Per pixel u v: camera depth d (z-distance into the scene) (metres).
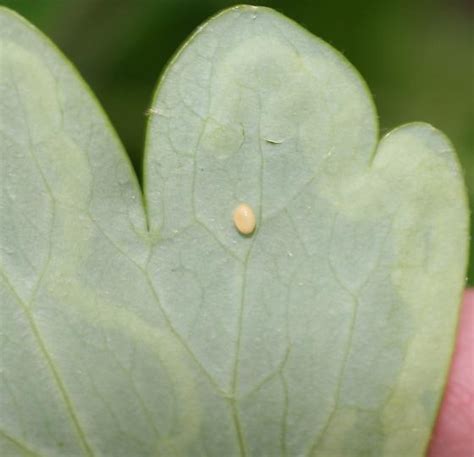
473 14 0.12
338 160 0.09
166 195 0.09
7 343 0.09
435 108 0.12
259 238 0.09
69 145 0.09
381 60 0.12
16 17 0.09
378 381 0.09
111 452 0.09
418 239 0.09
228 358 0.09
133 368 0.09
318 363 0.09
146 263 0.09
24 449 0.09
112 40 0.12
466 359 0.10
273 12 0.09
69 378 0.09
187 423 0.09
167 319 0.09
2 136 0.09
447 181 0.09
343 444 0.09
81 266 0.09
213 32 0.09
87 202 0.09
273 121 0.09
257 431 0.09
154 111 0.09
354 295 0.09
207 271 0.09
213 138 0.09
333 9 0.12
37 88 0.09
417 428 0.09
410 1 0.12
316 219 0.09
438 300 0.09
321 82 0.09
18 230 0.09
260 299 0.09
